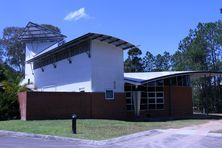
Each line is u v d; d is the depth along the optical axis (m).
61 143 17.58
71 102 30.05
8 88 31.64
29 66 46.78
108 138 18.70
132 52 75.25
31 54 53.16
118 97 32.81
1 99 30.91
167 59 76.50
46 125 24.16
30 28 53.31
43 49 51.69
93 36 30.77
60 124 24.64
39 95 28.91
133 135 20.02
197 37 57.62
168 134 20.95
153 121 30.91
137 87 35.19
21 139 19.28
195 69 56.72
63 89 36.25
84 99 30.66
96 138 18.67
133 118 34.03
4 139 19.27
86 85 32.00
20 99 30.55
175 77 39.53
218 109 55.66
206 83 56.84
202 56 57.56
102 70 32.03
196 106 57.91
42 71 42.00
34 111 28.66
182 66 58.91
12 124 25.44
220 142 17.52
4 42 75.38
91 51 31.48
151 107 37.06
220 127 24.91
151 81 34.25
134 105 35.06
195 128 24.28
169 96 38.72
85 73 32.22
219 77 56.06
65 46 34.31
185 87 40.19
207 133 21.17
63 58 36.50
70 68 34.94
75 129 20.67
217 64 55.94
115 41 32.09
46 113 28.98
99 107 31.36
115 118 32.31
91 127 23.31
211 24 56.78
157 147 16.00
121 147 16.16
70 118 29.75
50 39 53.22
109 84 32.38
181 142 17.58
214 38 56.25
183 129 23.55
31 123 25.58
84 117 30.47
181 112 39.41
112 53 32.94
